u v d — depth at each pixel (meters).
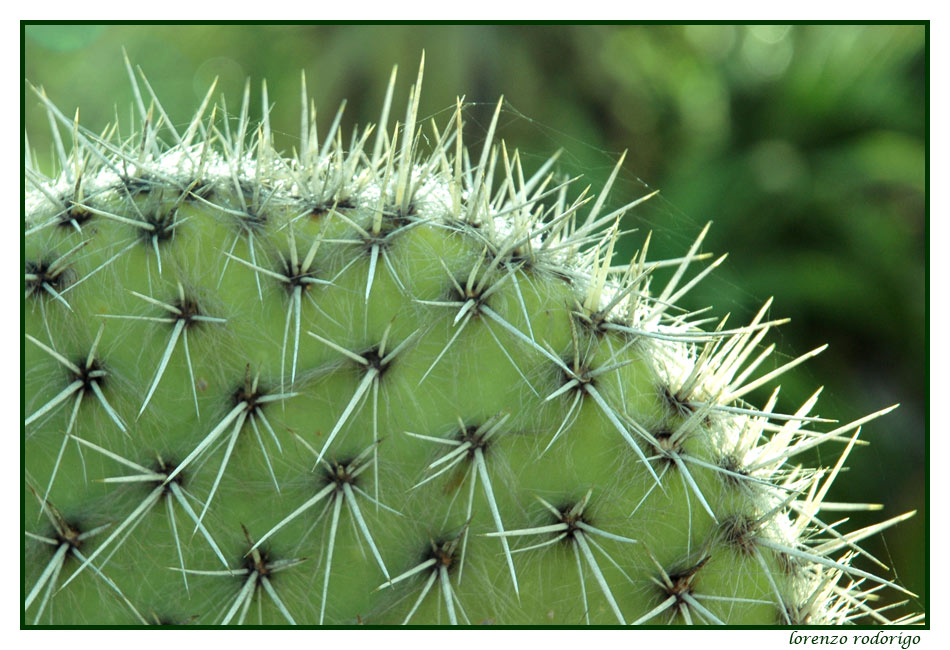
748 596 0.46
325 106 0.98
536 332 0.46
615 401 0.46
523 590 0.45
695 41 1.11
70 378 0.45
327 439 0.45
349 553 0.45
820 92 1.02
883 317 0.94
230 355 0.45
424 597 0.45
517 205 0.47
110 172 0.47
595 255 0.47
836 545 0.49
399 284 0.45
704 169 1.03
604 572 0.46
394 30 0.97
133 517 0.45
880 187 1.02
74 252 0.45
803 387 0.86
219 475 0.44
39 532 0.45
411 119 0.46
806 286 0.93
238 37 1.06
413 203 0.47
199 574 0.45
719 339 0.48
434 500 0.45
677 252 0.93
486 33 0.98
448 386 0.45
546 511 0.45
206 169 0.47
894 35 1.03
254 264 0.45
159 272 0.45
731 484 0.47
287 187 0.47
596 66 1.02
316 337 0.45
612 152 1.02
